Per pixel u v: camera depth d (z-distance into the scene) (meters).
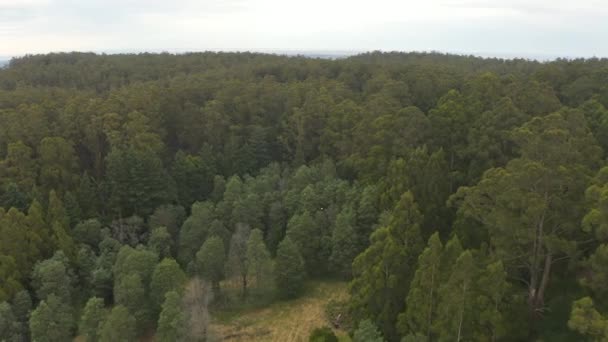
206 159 83.12
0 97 90.81
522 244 41.56
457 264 35.91
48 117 84.00
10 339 52.25
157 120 87.69
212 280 63.53
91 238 66.94
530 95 72.31
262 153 88.06
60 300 54.81
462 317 36.88
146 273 58.91
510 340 40.19
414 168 58.25
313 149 88.19
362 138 76.00
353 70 124.38
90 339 51.75
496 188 39.91
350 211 66.12
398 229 46.34
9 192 67.19
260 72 125.88
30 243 60.56
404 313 41.91
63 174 73.00
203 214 69.25
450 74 108.31
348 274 66.31
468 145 65.44
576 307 29.98
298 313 61.00
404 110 71.38
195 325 52.50
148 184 73.19
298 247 66.75
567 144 38.97
